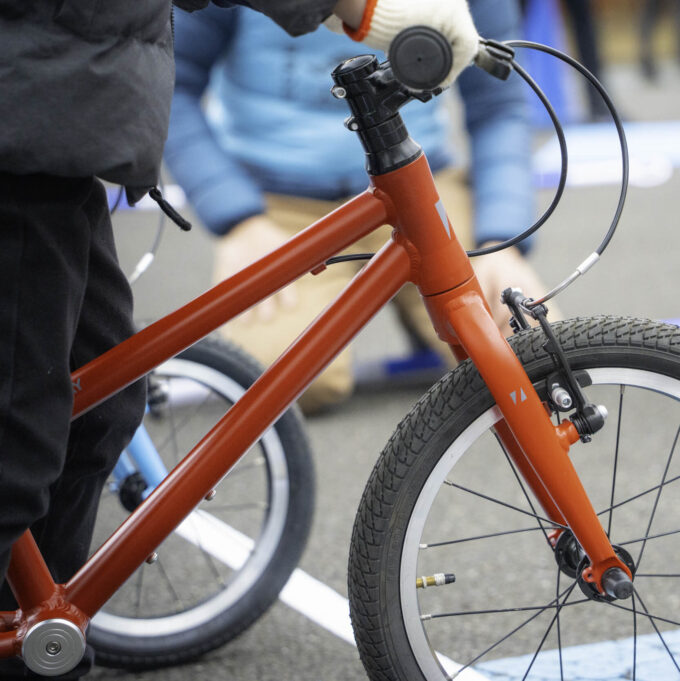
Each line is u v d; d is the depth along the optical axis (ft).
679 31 38.45
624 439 11.60
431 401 5.78
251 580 7.72
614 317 5.87
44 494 4.93
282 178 11.98
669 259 18.63
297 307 12.05
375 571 5.82
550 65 27.91
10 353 4.69
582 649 7.70
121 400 5.82
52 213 4.66
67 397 4.90
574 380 5.65
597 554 5.67
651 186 23.41
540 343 5.68
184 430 10.35
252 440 5.55
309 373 5.52
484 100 12.28
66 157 4.45
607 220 21.20
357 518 5.89
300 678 7.48
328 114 11.95
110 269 5.50
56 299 4.73
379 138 5.27
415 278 5.53
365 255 5.69
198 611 7.67
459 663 7.57
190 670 7.61
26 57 4.33
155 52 4.73
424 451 5.76
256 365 7.75
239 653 7.84
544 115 27.89
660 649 7.63
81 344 5.53
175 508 5.55
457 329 5.51
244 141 12.10
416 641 5.96
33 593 5.58
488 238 11.79
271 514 7.75
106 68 4.48
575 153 25.64
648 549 9.14
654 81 34.81
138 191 4.82
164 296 17.44
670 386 5.85
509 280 11.62
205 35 12.03
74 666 5.61
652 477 10.68
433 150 12.05
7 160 4.39
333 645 7.94
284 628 8.20
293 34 4.50
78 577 5.63
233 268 11.89
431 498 5.84
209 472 5.54
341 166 11.96
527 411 5.51
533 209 12.11
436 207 5.41
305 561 9.29
